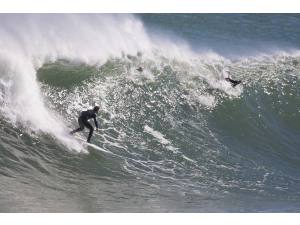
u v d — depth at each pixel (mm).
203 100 72875
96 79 68375
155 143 63281
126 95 68312
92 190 52719
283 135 73625
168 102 70188
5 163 53875
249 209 52031
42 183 52125
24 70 61969
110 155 59000
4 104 59000
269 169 64625
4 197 48000
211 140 67312
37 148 56750
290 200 56750
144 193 53625
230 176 60938
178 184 56781
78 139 59500
